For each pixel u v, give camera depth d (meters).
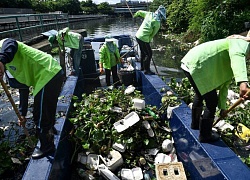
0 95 4.88
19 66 2.33
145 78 5.01
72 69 5.32
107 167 2.94
